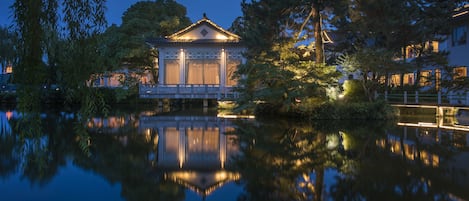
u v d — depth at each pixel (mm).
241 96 22406
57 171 9109
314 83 19266
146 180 8336
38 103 5195
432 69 26812
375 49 22094
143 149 12031
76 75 5188
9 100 36875
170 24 38094
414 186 7527
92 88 5414
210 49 33781
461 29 24234
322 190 7391
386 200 6703
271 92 19875
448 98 21594
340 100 21812
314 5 21781
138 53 34438
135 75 38719
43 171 9102
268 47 22922
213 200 6914
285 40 22562
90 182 8148
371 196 6969
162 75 33969
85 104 5320
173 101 35500
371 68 21359
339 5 21609
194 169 9328
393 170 8922
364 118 20359
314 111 20516
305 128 17078
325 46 31016
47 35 4969
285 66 20109
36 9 4809
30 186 7848
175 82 34188
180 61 33656
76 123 5441
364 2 22391
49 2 5020
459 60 24344
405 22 21656
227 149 12008
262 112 23250
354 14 23906
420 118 21375
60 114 25203
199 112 27547
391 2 21812
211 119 21875
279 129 16812
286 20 23312
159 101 34281
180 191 7457
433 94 22172
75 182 8156
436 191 7211
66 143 12945
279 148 12062
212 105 35688
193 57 33875
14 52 4922
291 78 19719
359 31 25438
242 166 9594
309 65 19797
